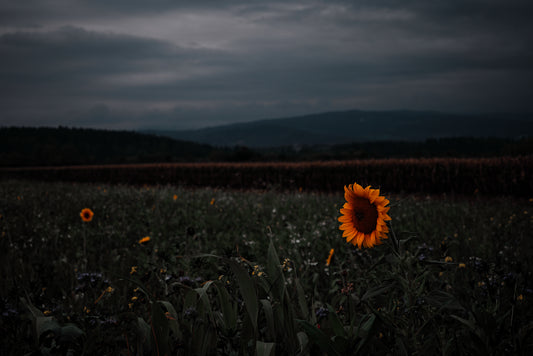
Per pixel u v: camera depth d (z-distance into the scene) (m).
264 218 6.59
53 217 7.32
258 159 48.50
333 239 4.64
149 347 1.57
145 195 11.42
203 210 7.99
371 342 1.46
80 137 134.25
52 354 1.50
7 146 111.50
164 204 9.55
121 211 8.10
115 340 1.83
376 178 16.39
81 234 5.68
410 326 1.69
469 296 1.96
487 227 5.18
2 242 5.05
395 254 1.68
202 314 1.71
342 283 2.18
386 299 1.84
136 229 6.43
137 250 4.84
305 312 1.68
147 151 139.75
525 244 3.96
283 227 5.77
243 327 1.60
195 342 1.61
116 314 2.20
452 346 1.54
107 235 5.79
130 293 2.40
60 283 3.12
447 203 8.75
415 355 1.54
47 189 15.66
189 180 25.06
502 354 1.47
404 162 15.98
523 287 2.03
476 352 1.41
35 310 1.66
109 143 137.62
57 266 3.77
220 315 1.77
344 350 1.39
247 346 1.64
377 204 1.58
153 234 5.74
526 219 5.74
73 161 83.31
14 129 121.38
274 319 1.67
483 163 13.58
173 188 15.23
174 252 3.80
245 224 6.39
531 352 1.44
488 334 1.41
